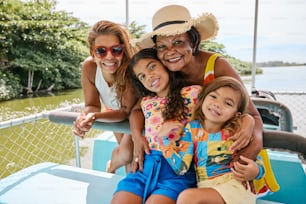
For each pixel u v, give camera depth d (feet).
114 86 4.54
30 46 35.55
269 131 3.21
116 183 4.17
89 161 9.04
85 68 4.85
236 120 3.33
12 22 33.35
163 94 3.98
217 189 3.07
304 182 4.29
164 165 3.46
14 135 10.03
